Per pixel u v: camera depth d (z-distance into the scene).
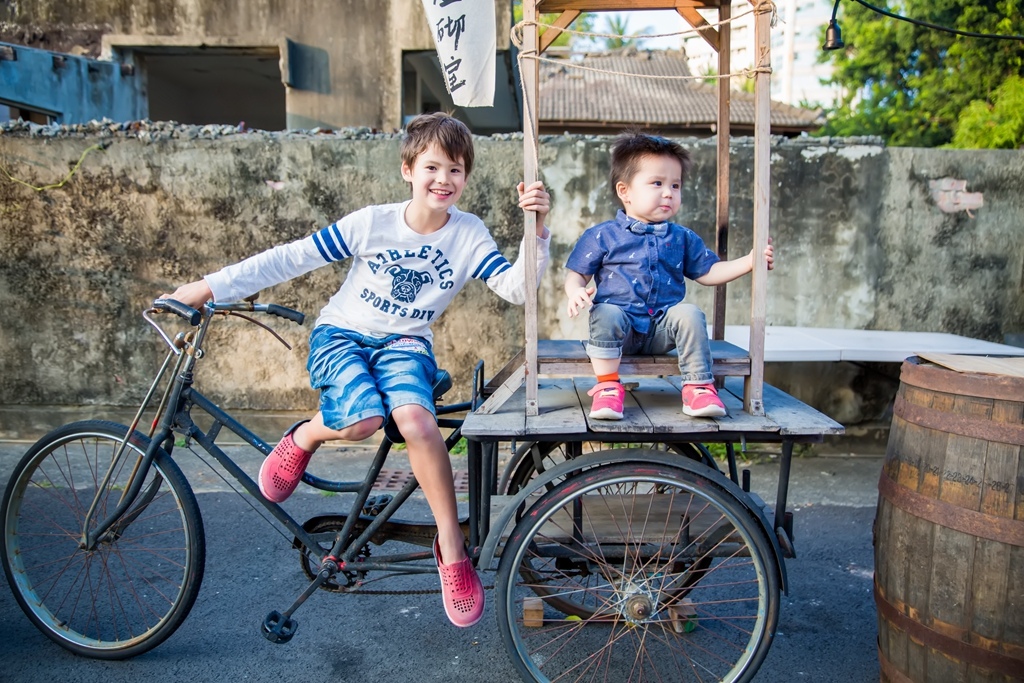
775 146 4.32
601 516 2.29
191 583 2.27
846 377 4.34
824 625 2.62
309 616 2.64
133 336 4.40
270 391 4.46
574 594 2.70
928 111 12.90
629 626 2.22
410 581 2.79
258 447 2.27
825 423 1.96
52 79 6.11
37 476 3.84
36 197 4.27
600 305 2.06
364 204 4.29
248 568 2.97
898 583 2.00
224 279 2.07
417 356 2.12
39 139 4.22
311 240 2.10
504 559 2.01
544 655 2.42
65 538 3.15
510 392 2.07
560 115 12.23
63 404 4.47
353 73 7.25
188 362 2.30
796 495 3.79
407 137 2.04
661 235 2.15
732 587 2.89
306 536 2.28
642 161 2.16
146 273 4.35
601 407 1.96
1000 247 4.36
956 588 1.85
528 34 1.91
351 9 7.15
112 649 2.33
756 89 1.95
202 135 4.25
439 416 2.46
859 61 13.88
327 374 2.05
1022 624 1.78
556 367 2.06
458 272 2.13
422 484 2.02
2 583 2.80
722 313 2.60
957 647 1.87
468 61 2.01
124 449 2.35
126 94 7.20
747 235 4.35
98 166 4.25
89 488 3.70
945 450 1.88
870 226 4.36
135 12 7.06
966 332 4.43
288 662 2.36
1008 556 1.78
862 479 4.01
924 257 4.38
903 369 2.07
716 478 1.98
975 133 10.80
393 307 2.12
